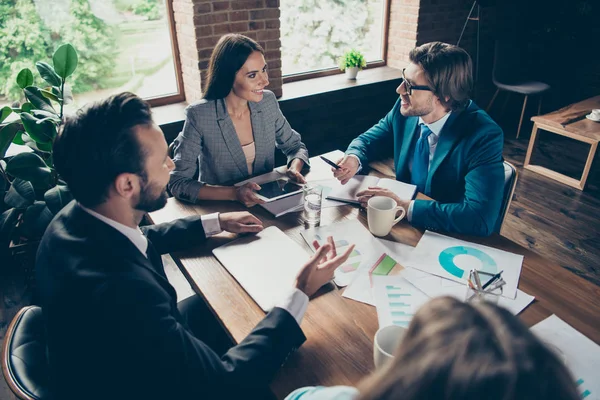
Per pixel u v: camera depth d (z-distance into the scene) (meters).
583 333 0.91
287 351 0.87
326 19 3.72
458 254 1.18
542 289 1.04
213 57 1.69
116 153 0.78
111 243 0.81
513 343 0.31
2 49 2.59
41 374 0.89
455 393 0.29
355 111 3.79
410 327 0.36
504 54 4.21
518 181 3.36
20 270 2.39
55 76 2.08
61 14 2.66
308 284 1.00
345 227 1.31
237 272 1.12
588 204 3.04
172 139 2.87
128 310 0.74
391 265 1.13
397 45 4.13
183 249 1.24
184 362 0.77
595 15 4.39
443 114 1.52
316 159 1.83
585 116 3.35
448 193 1.57
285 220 1.36
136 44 2.96
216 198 1.51
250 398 0.82
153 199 0.89
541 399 0.29
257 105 1.84
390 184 1.57
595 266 2.41
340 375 0.84
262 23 3.02
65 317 0.75
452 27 4.14
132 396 0.77
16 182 2.02
